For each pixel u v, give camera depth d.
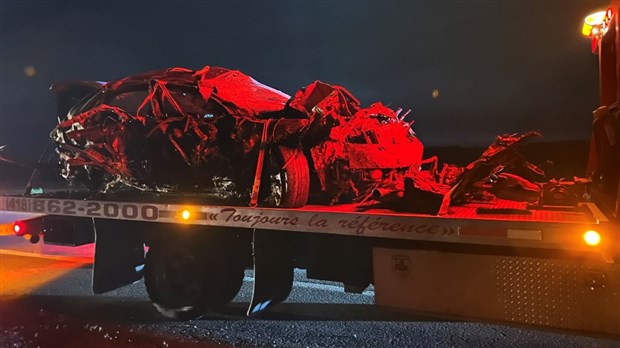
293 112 4.60
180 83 4.83
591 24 4.48
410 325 4.33
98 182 5.69
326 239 4.11
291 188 4.35
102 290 4.96
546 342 3.85
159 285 4.72
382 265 3.69
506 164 4.61
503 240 3.18
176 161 4.91
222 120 4.70
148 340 4.18
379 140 5.14
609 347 3.73
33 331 4.44
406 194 3.97
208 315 4.75
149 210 4.61
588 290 3.04
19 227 5.43
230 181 4.75
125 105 5.29
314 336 4.13
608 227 2.91
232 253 4.54
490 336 4.02
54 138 5.62
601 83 4.27
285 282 4.48
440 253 3.47
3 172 6.18
